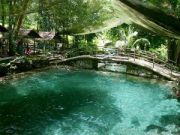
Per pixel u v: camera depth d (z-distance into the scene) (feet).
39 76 83.20
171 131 44.11
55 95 65.16
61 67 96.22
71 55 103.60
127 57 93.50
